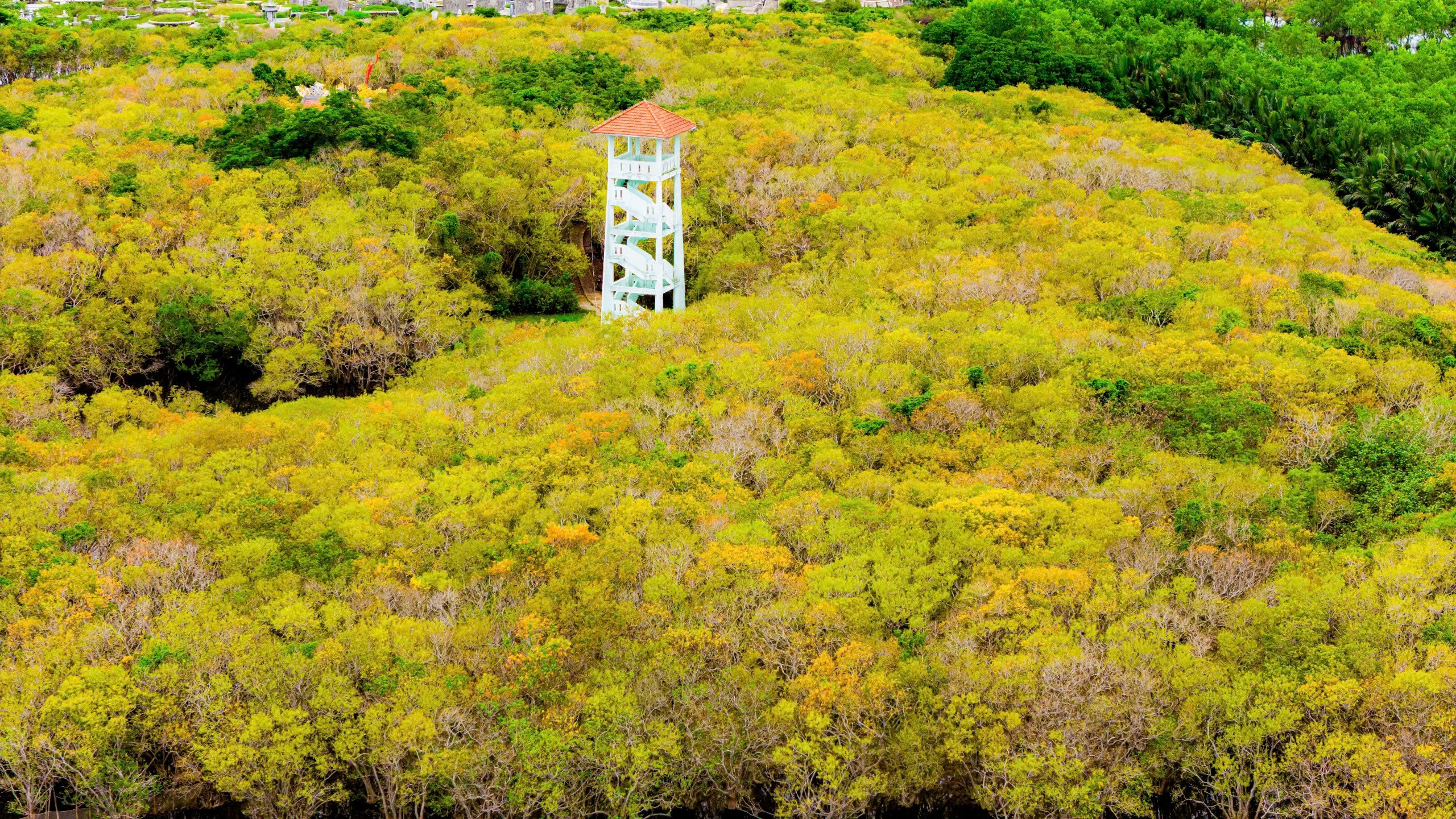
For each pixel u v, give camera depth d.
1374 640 47.22
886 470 59.25
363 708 45.75
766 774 47.06
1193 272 76.38
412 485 56.00
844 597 49.06
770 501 55.75
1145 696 45.16
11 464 59.59
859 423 61.28
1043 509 53.81
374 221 81.81
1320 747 44.09
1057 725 45.19
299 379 73.88
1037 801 44.06
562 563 50.94
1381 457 58.34
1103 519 52.72
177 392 72.56
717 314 73.81
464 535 53.28
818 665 46.41
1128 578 49.97
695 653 47.19
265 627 48.28
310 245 79.00
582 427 61.22
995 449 59.34
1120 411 62.50
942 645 47.56
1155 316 71.69
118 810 45.19
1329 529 55.84
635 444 60.47
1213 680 45.62
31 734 44.75
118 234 79.56
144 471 57.62
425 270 78.31
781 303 73.81
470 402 65.88
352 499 55.69
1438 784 42.94
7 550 51.72
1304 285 75.00
